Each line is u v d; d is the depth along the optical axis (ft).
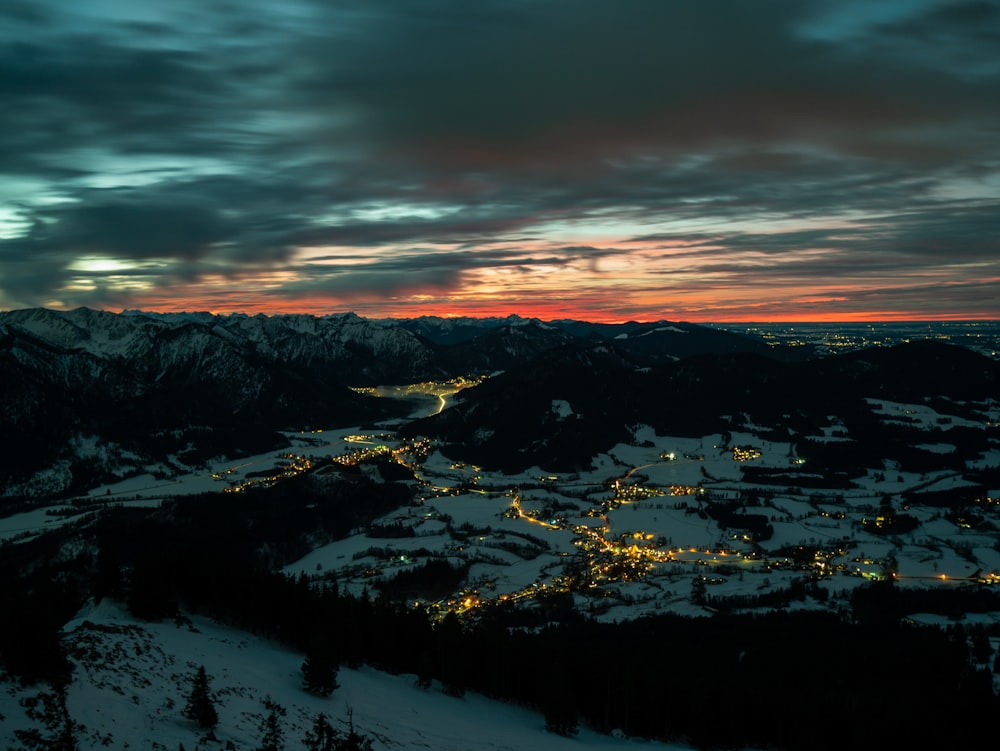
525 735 344.49
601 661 396.57
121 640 312.09
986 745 336.90
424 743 300.61
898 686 384.06
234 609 412.57
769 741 359.87
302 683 336.70
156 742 229.86
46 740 212.64
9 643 250.37
